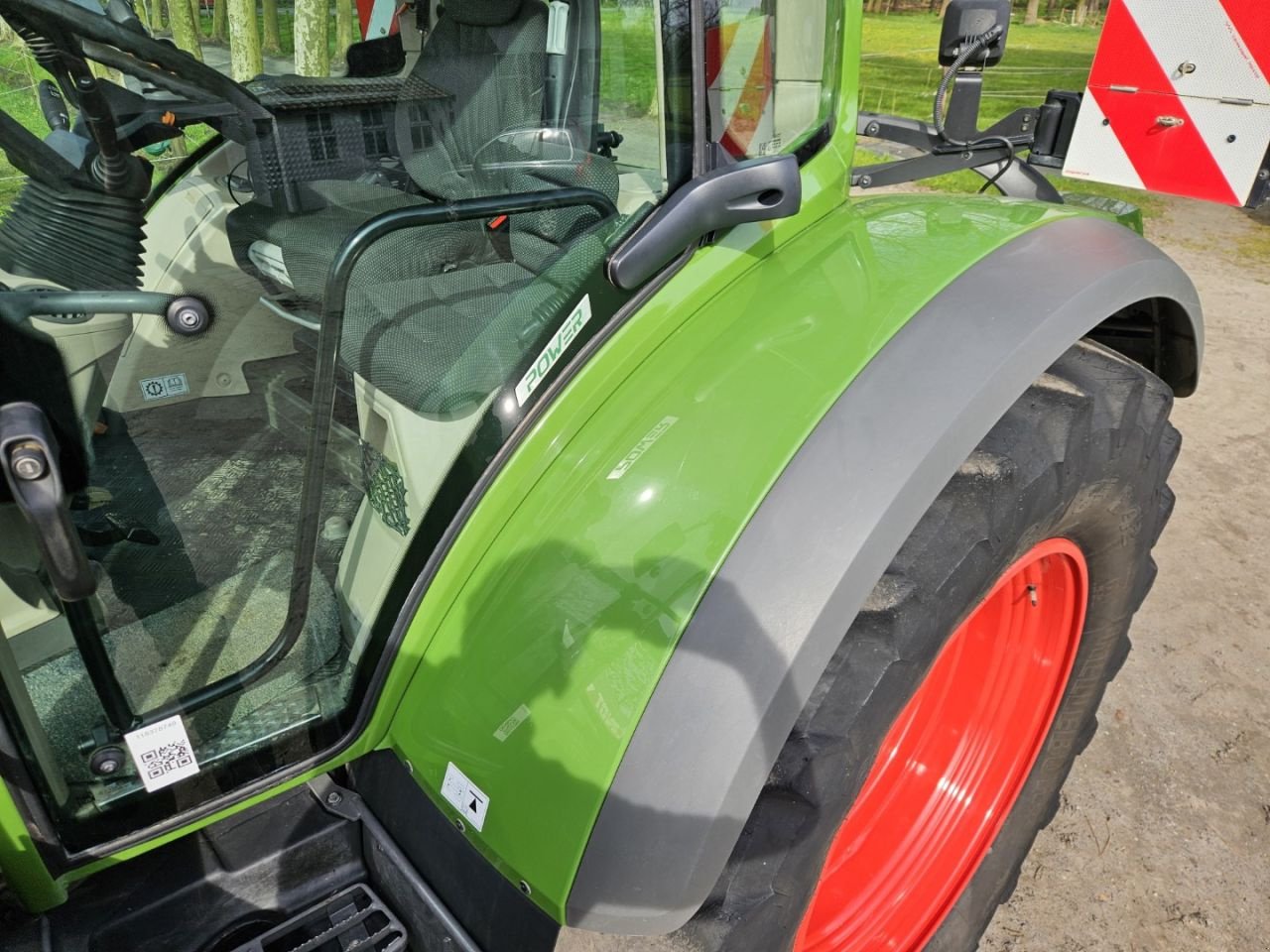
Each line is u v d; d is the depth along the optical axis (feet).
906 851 5.30
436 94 3.94
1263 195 11.54
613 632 3.34
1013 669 5.39
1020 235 4.47
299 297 3.62
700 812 3.17
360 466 3.98
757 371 3.75
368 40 3.74
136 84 3.25
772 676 3.18
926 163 6.28
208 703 3.66
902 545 3.67
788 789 3.52
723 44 3.87
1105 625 5.34
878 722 3.60
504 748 3.47
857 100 5.02
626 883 3.25
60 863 3.37
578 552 3.53
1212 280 16.20
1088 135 12.66
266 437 3.71
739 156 4.22
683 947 3.56
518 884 3.49
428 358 3.87
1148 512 4.99
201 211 3.52
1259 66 11.03
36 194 3.13
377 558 3.99
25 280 3.15
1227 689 7.56
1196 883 6.03
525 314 3.89
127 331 3.37
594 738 3.28
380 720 3.93
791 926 3.77
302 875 4.14
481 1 3.86
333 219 3.84
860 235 4.56
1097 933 5.74
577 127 4.09
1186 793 6.66
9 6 2.92
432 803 3.98
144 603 3.67
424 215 3.61
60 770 3.34
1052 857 6.23
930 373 3.64
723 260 4.15
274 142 3.66
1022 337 3.81
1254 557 9.21
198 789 3.63
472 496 3.72
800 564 3.26
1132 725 7.22
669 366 3.94
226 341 3.55
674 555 3.36
